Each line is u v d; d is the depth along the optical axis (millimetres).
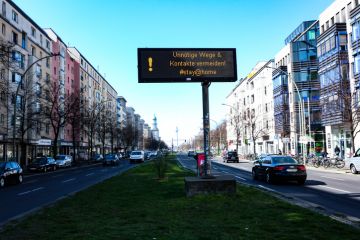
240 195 12945
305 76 57375
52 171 43531
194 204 11250
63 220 9344
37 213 10562
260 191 14344
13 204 14352
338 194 15117
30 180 29594
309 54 57531
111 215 9852
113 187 17734
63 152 74500
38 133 56875
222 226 8031
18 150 52188
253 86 85500
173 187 16656
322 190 16734
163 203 11727
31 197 16703
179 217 9227
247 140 85875
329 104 37906
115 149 118812
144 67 13820
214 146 132125
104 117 77312
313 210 9992
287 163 20719
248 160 65125
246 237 6957
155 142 193000
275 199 12133
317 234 7090
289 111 59594
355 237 6848
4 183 23719
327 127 47062
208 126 13984
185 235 7191
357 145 39125
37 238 7406
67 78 77688
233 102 111938
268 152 74750
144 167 36688
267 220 8609
